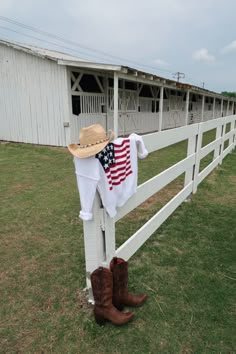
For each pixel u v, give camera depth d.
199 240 2.97
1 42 9.35
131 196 2.19
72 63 8.33
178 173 3.38
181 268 2.48
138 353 1.65
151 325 1.85
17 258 2.61
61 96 8.95
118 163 1.86
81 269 2.44
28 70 9.30
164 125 15.76
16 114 10.06
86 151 1.62
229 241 2.96
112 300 1.87
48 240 2.95
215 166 6.07
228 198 4.28
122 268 1.83
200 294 2.15
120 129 11.50
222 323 1.87
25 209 3.79
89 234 1.85
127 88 11.82
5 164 6.72
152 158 7.47
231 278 2.35
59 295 2.12
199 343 1.72
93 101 10.12
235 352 1.66
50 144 9.62
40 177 5.48
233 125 8.02
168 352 1.66
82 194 1.71
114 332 1.79
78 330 1.80
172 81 11.50
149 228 2.77
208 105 25.59
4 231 3.15
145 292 2.16
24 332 1.79
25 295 2.12
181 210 3.77
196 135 3.98
